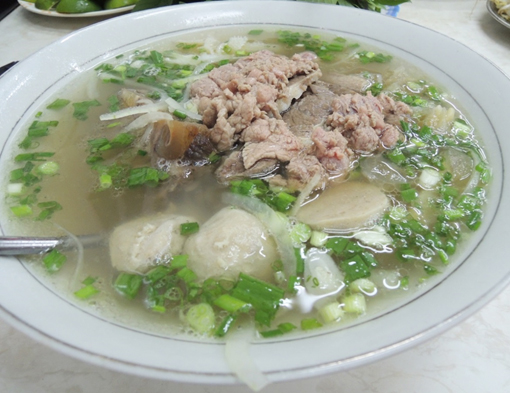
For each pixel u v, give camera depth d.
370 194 0.19
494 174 0.19
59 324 0.13
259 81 0.23
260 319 0.14
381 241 0.17
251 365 0.12
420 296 0.14
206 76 0.26
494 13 0.39
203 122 0.22
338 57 0.30
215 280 0.16
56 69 0.26
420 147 0.21
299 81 0.25
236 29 0.32
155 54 0.30
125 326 0.14
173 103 0.24
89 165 0.21
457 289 0.14
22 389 0.15
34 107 0.24
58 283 0.16
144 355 0.12
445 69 0.26
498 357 0.16
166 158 0.21
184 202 0.19
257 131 0.21
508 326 0.17
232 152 0.21
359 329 0.13
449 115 0.23
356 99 0.22
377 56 0.29
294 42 0.31
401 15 0.42
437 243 0.17
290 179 0.19
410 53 0.28
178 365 0.12
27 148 0.22
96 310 0.15
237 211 0.18
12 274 0.15
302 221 0.18
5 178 0.20
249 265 0.16
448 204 0.18
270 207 0.18
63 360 0.16
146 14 0.31
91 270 0.16
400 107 0.23
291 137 0.21
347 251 0.17
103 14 0.40
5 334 0.17
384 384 0.15
